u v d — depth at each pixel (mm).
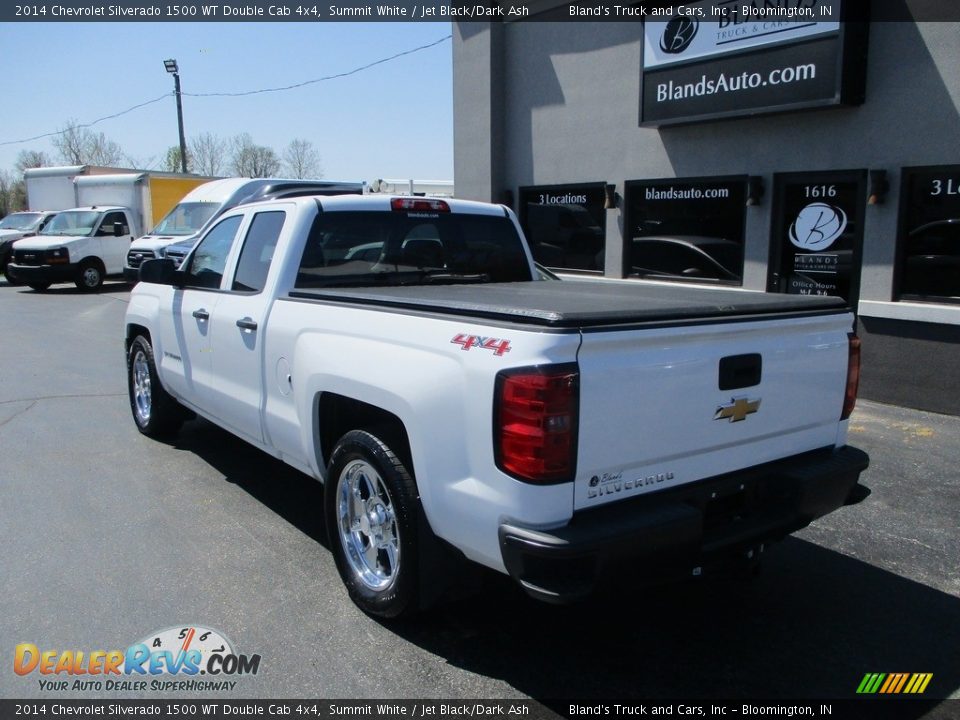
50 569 4145
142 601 3826
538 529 2805
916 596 3990
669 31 8984
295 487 5398
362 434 3592
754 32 8156
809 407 3574
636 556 2871
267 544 4473
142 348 6355
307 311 4062
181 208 15430
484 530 2971
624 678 3266
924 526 4848
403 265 4906
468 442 2988
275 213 4742
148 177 21031
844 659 3428
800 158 8227
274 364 4312
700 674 3301
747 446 3367
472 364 2959
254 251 4832
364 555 3770
